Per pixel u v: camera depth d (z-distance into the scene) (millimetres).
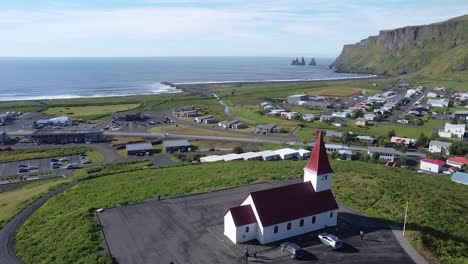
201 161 118750
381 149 134000
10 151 133750
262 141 151250
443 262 46781
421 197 69375
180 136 160500
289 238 52812
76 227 58125
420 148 142375
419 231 54375
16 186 96875
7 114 199375
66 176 105625
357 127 177125
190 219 60219
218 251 49281
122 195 74750
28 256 50875
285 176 84250
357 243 51281
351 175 83188
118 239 53312
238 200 68812
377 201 67062
